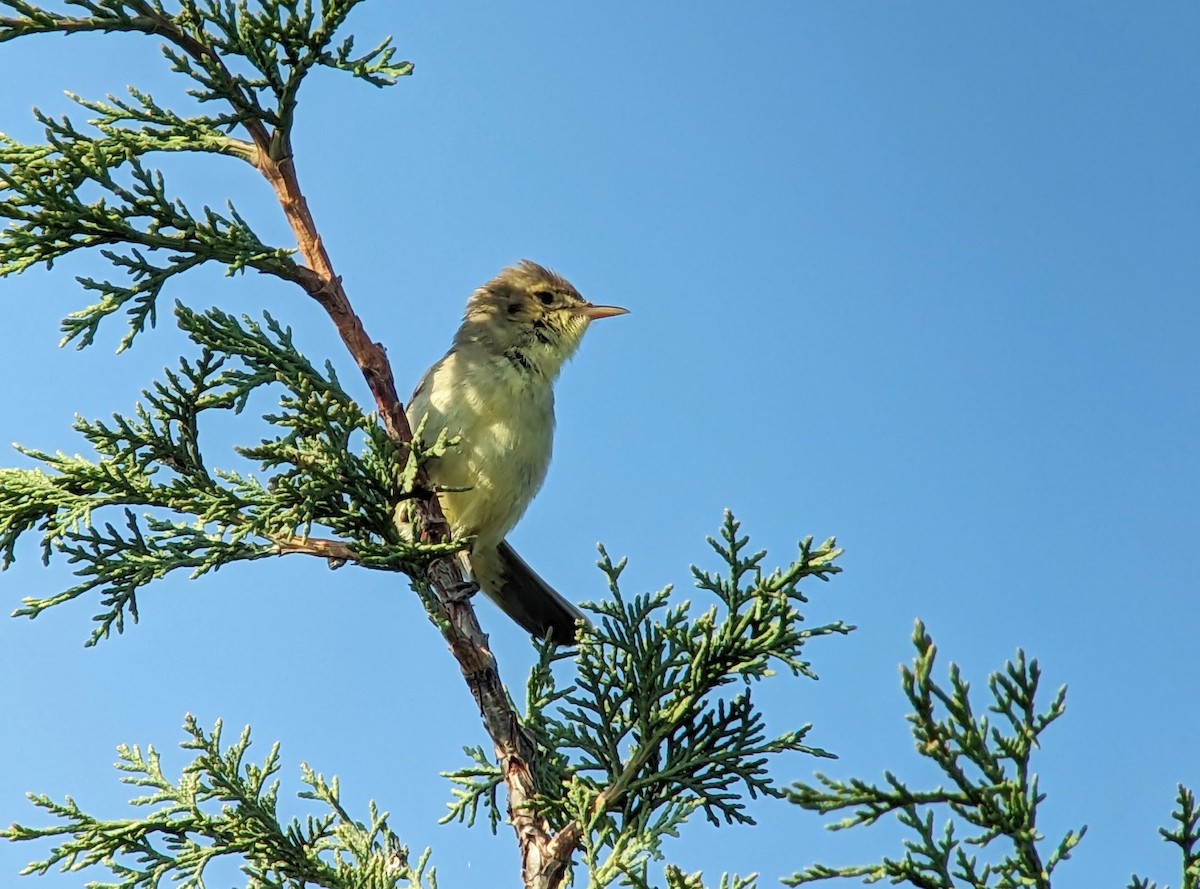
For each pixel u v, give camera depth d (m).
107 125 9.87
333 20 9.73
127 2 9.65
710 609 8.84
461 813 9.84
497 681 9.63
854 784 6.42
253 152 9.92
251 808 9.83
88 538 9.95
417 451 9.76
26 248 9.66
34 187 9.59
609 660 9.12
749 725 9.02
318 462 9.52
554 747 9.04
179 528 9.93
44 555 9.95
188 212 9.78
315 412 9.49
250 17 9.66
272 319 9.89
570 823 8.94
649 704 9.02
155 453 10.51
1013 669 6.52
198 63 9.93
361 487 9.73
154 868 9.55
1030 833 6.36
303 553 10.17
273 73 9.73
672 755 9.00
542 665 9.80
